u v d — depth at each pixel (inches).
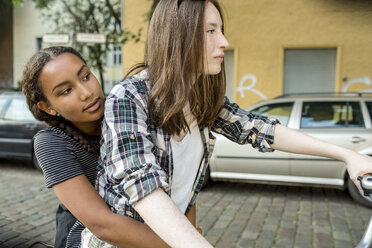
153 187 28.0
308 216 154.6
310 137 42.0
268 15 326.3
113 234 32.4
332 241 127.6
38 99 36.9
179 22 34.1
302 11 319.3
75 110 36.1
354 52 312.7
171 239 26.5
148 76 36.1
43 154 36.6
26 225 140.6
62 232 42.5
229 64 340.5
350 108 175.3
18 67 515.2
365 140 164.2
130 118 32.0
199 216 154.4
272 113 188.2
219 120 45.1
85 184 35.6
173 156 36.2
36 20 502.3
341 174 169.3
